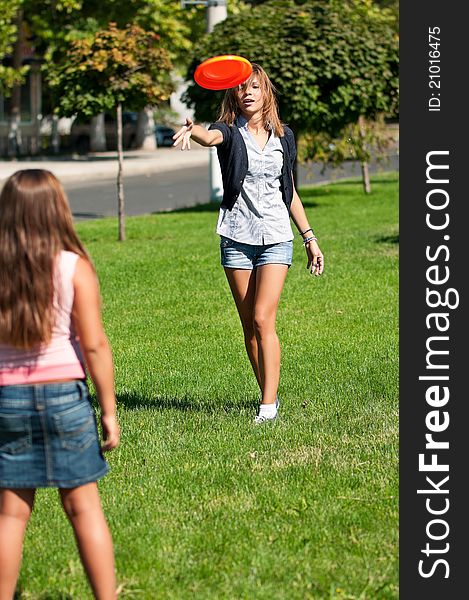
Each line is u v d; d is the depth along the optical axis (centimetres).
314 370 955
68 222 450
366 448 715
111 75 1989
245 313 792
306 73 2322
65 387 439
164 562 533
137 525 582
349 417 795
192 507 611
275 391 788
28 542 564
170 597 496
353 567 525
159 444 732
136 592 502
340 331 1133
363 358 996
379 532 571
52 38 4578
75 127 5803
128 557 539
